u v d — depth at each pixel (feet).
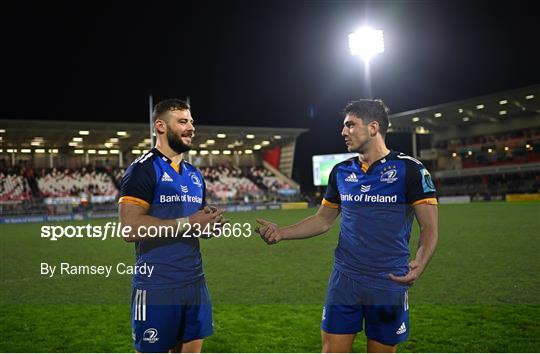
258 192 143.64
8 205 107.14
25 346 17.43
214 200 132.98
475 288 25.17
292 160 156.04
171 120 9.59
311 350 16.47
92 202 112.98
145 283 9.43
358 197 9.83
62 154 143.54
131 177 9.24
